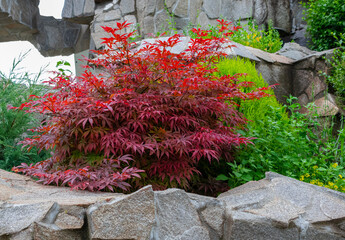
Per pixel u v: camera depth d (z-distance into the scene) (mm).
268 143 3691
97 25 11133
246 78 4152
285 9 8984
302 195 2451
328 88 5617
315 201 2398
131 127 3002
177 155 3043
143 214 2014
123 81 3152
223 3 9398
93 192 2590
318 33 7543
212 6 9578
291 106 4379
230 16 9250
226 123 3521
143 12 10445
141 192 2059
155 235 2010
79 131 2967
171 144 2867
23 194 2373
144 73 3033
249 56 5238
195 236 2158
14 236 1814
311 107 4652
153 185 2951
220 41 3635
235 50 5094
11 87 4543
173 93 3027
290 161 3646
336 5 7062
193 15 9992
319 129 5305
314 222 2232
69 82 3020
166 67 3043
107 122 2836
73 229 1972
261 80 4371
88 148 2842
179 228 2123
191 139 2850
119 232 1949
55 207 1977
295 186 2551
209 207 2342
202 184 3334
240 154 3508
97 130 2822
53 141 2992
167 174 2945
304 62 5934
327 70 5641
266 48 7148
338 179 3373
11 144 4414
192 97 3129
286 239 2197
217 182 3402
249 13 8961
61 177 2686
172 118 2939
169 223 2104
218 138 2857
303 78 5934
